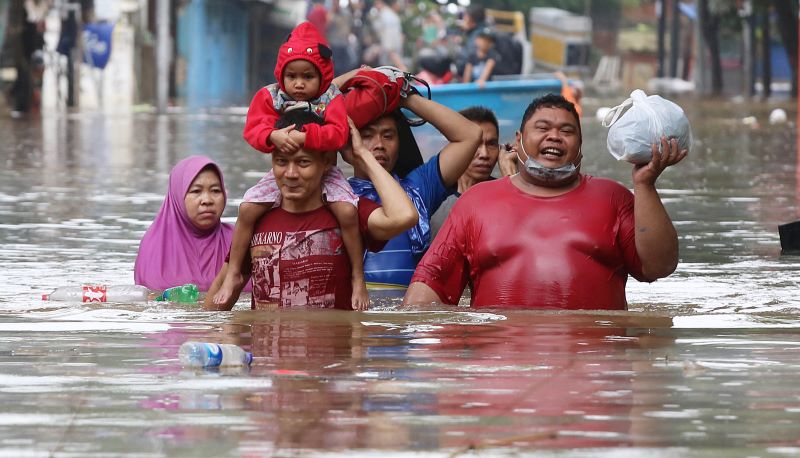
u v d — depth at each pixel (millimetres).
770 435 6613
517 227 12305
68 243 18641
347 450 6270
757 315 11719
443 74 61312
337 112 11984
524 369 8570
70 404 7359
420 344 9773
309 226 12031
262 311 11820
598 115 61938
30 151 39188
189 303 12492
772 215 22656
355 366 8703
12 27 62688
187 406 7293
